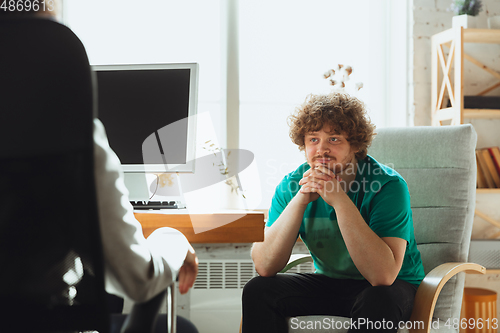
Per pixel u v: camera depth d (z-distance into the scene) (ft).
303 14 7.56
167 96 4.75
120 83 4.80
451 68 7.14
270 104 7.47
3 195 1.50
